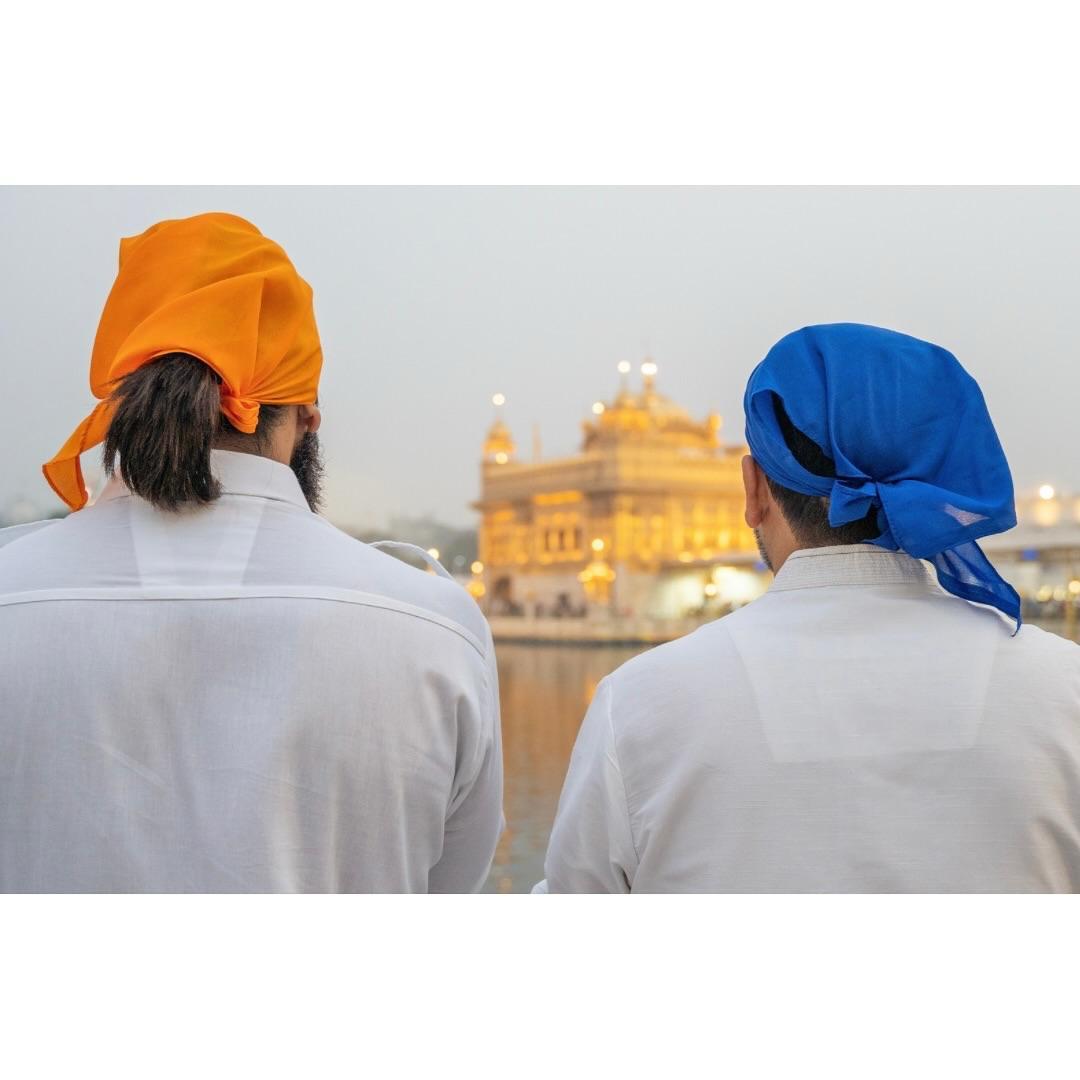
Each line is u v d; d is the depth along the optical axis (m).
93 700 0.91
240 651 0.93
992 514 0.93
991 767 0.92
